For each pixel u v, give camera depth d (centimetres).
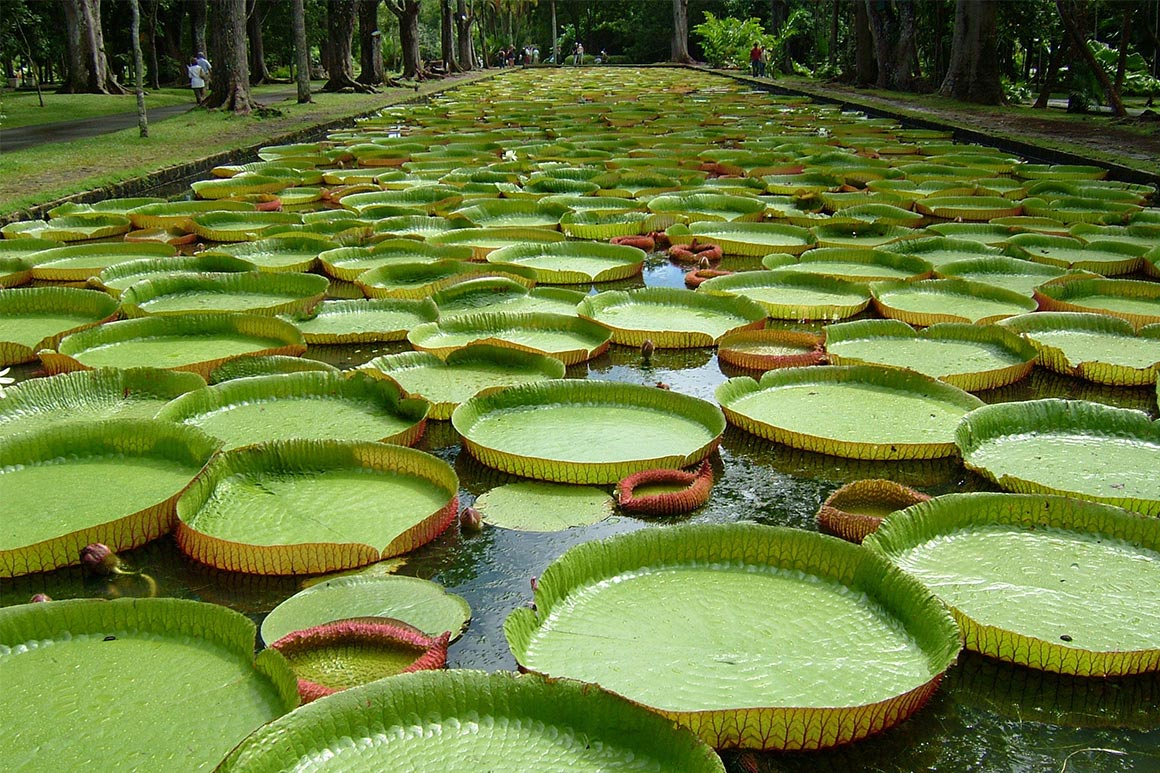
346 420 343
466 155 1071
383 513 279
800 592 234
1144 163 895
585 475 306
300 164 1030
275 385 359
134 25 1179
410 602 239
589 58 4484
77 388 352
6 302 469
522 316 450
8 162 941
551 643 213
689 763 172
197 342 428
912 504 283
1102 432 330
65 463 308
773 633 218
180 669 205
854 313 487
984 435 326
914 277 522
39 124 1423
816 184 895
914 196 791
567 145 1144
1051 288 492
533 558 267
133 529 269
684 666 204
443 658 216
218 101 1589
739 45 3222
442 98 2116
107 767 177
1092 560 252
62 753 180
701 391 391
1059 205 724
